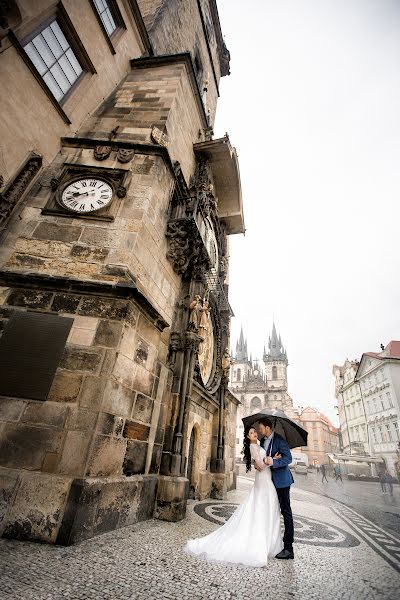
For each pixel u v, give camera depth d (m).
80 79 9.46
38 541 3.91
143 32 12.61
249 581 3.31
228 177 14.77
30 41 7.45
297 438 5.28
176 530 5.43
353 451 54.25
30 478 4.28
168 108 10.18
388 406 44.84
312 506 11.16
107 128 9.51
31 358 5.12
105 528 4.62
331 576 3.70
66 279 5.67
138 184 7.72
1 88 6.54
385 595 3.21
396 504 15.31
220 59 23.92
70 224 6.79
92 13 9.58
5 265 6.17
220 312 13.78
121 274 6.20
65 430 4.66
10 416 4.71
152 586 2.98
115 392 5.25
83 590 2.76
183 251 8.54
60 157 8.21
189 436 9.10
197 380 9.13
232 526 4.34
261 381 99.94
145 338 6.40
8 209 6.57
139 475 5.92
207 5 20.92
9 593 2.55
